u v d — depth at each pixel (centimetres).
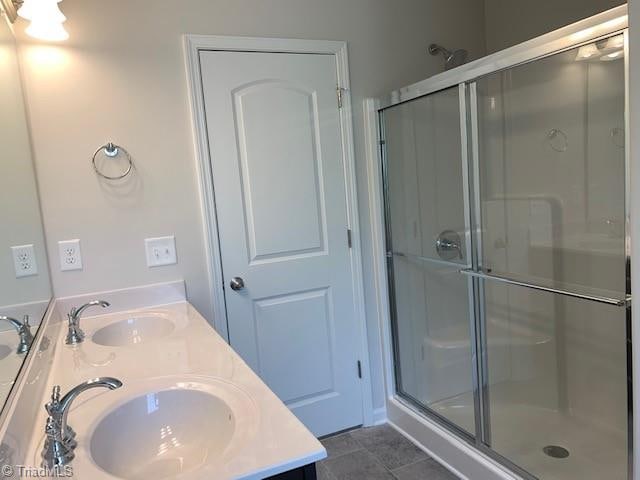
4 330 118
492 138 232
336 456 241
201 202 221
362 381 266
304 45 237
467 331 239
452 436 229
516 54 190
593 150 200
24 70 188
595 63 188
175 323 186
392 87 262
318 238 249
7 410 102
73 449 99
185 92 215
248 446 94
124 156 206
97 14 199
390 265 268
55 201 195
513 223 243
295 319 247
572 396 229
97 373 138
